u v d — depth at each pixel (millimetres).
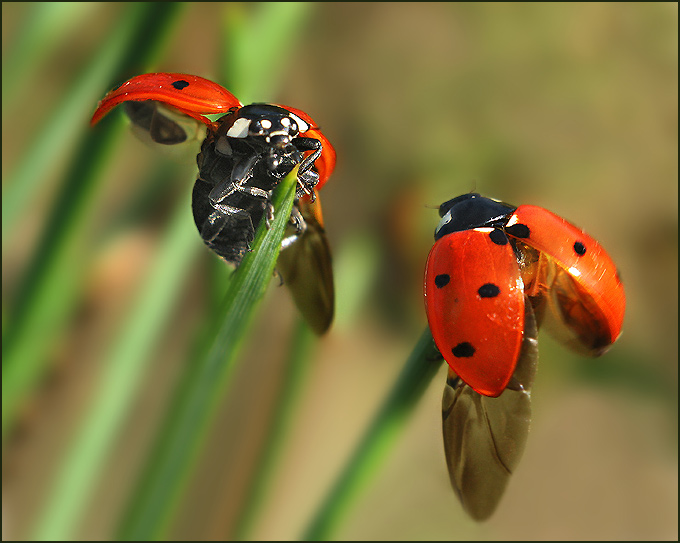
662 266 133
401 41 144
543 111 140
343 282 107
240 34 98
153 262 106
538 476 122
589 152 138
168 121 89
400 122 136
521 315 88
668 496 121
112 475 111
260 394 113
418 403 87
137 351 101
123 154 117
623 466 123
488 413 87
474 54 144
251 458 111
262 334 116
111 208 115
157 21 91
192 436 90
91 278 112
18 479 109
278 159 88
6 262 110
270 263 83
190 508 109
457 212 91
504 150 136
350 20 144
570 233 90
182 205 101
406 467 115
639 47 146
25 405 109
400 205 129
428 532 113
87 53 121
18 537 106
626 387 122
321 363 124
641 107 141
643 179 138
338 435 119
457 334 88
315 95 138
